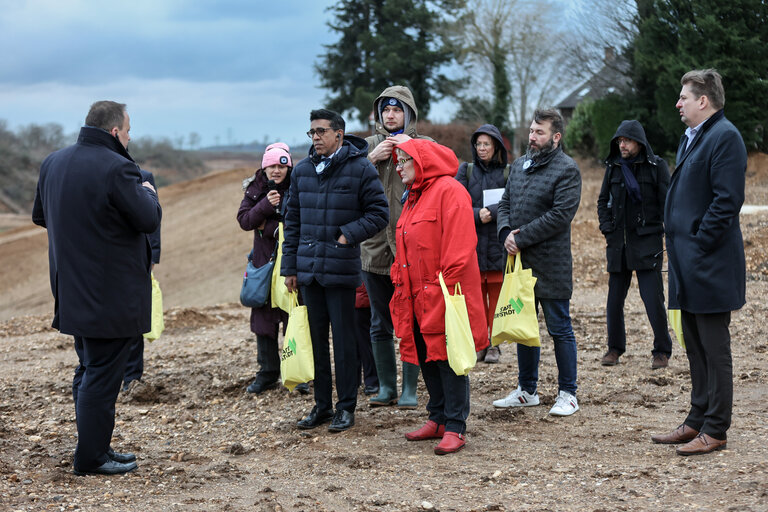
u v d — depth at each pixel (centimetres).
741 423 497
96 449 443
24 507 390
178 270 2333
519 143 3584
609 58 2617
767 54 2083
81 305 431
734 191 416
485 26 3534
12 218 7912
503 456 464
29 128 12400
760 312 867
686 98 440
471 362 455
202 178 3794
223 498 410
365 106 4359
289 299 570
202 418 601
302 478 444
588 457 453
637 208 667
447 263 461
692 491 379
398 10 4472
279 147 646
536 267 544
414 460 464
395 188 577
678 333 465
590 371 677
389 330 592
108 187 428
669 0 2256
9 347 1008
